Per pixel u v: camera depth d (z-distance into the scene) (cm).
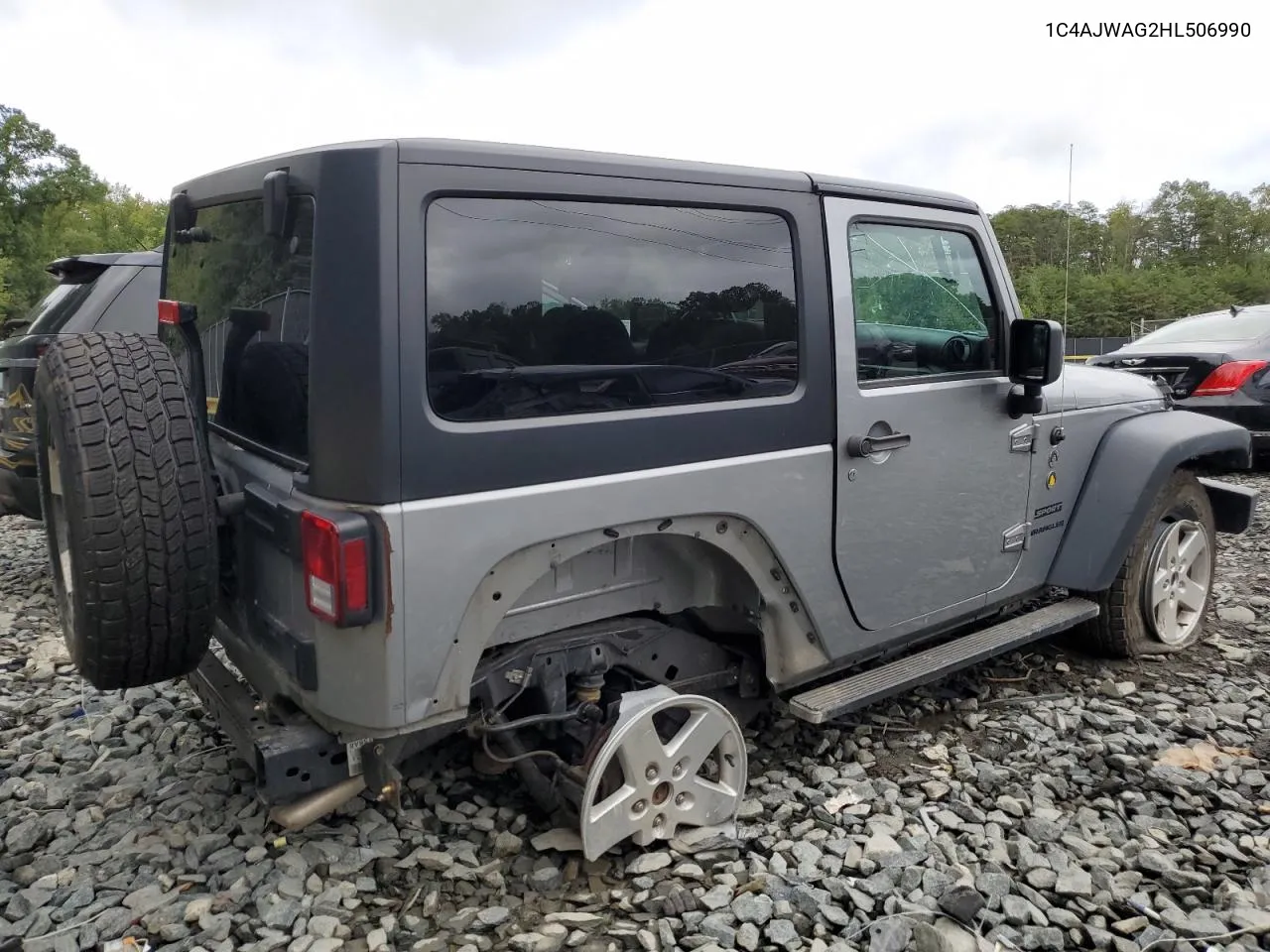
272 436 264
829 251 308
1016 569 395
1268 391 856
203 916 253
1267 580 582
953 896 260
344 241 218
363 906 262
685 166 272
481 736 281
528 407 243
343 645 230
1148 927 257
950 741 370
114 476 235
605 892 269
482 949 246
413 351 221
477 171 231
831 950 246
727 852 288
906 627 351
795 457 298
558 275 248
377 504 220
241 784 321
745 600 310
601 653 296
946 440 348
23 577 589
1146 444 417
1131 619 438
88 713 384
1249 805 322
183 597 245
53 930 251
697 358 277
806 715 312
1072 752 359
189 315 277
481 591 241
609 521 256
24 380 502
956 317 361
